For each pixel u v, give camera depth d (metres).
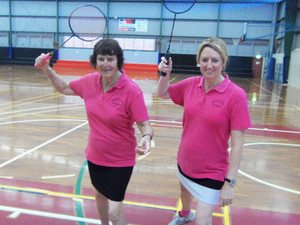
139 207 2.77
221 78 1.80
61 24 23.30
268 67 19.92
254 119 7.07
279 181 3.54
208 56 1.71
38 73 17.84
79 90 1.99
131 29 22.48
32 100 8.47
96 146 1.90
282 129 6.18
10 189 3.03
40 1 23.00
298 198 3.12
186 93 1.94
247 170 3.85
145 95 10.25
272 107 8.84
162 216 2.63
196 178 1.88
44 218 2.52
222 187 1.78
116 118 1.80
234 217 2.67
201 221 1.80
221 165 1.85
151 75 20.03
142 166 3.82
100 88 1.84
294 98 10.88
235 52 21.64
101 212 2.14
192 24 21.70
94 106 1.86
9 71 18.69
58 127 5.62
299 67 14.62
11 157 3.96
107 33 22.75
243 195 3.13
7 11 23.62
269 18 20.55
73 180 3.31
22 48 24.19
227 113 1.73
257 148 4.80
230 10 20.98
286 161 4.24
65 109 7.37
